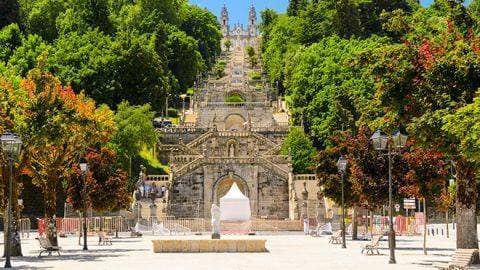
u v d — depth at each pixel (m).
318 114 112.06
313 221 80.06
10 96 41.38
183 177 90.12
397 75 33.38
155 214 80.19
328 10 151.25
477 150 27.14
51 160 45.94
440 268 32.59
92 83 104.06
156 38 142.38
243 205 73.81
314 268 33.66
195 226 78.56
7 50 107.88
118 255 43.75
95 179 58.19
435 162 40.84
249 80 179.25
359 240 61.94
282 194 90.12
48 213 45.78
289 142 100.19
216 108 131.88
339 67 114.94
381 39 122.62
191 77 155.88
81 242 59.34
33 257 42.12
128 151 87.25
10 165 35.25
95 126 46.84
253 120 130.12
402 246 53.06
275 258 40.69
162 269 33.25
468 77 30.72
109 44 113.69
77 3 133.25
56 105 42.44
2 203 42.62
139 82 109.19
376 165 49.31
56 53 106.56
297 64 129.50
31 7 138.25
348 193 60.12
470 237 33.25
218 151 106.62
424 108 32.28
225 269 33.06
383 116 37.03
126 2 166.38
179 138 114.00
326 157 61.44
